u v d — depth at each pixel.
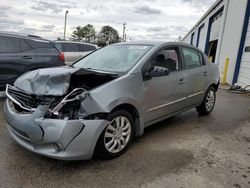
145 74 3.37
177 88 3.99
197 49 4.82
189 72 4.31
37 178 2.58
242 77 9.93
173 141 3.69
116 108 3.03
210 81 5.03
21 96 2.94
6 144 3.33
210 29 17.56
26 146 2.76
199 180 2.64
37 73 3.06
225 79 11.34
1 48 5.40
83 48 9.79
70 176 2.64
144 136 3.86
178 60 4.15
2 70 5.37
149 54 3.57
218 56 13.32
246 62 9.65
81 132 2.61
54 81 2.75
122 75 3.18
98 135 2.76
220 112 5.60
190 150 3.38
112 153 3.02
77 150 2.61
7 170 2.70
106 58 3.93
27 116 2.70
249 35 9.56
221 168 2.91
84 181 2.56
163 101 3.74
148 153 3.24
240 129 4.39
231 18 11.66
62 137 2.51
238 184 2.59
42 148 2.62
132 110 3.31
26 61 5.70
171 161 3.04
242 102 6.89
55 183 2.50
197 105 4.86
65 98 2.62
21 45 5.72
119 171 2.77
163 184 2.54
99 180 2.58
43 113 2.61
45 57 6.05
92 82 3.16
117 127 3.06
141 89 3.29
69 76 2.77
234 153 3.35
